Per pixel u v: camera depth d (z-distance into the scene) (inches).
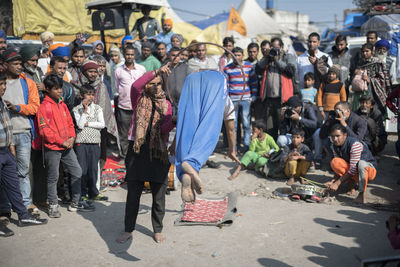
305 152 246.7
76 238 165.8
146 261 145.1
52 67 199.0
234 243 159.8
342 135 214.4
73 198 196.7
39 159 200.7
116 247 157.2
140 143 147.1
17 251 152.9
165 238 165.3
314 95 304.2
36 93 183.8
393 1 532.4
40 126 179.0
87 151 205.6
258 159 260.1
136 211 161.5
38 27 465.1
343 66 315.0
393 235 114.1
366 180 204.8
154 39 341.7
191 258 147.0
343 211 197.2
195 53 293.4
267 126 304.0
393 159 292.2
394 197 217.6
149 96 151.7
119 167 272.2
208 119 133.3
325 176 258.4
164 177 157.2
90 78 215.8
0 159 163.2
